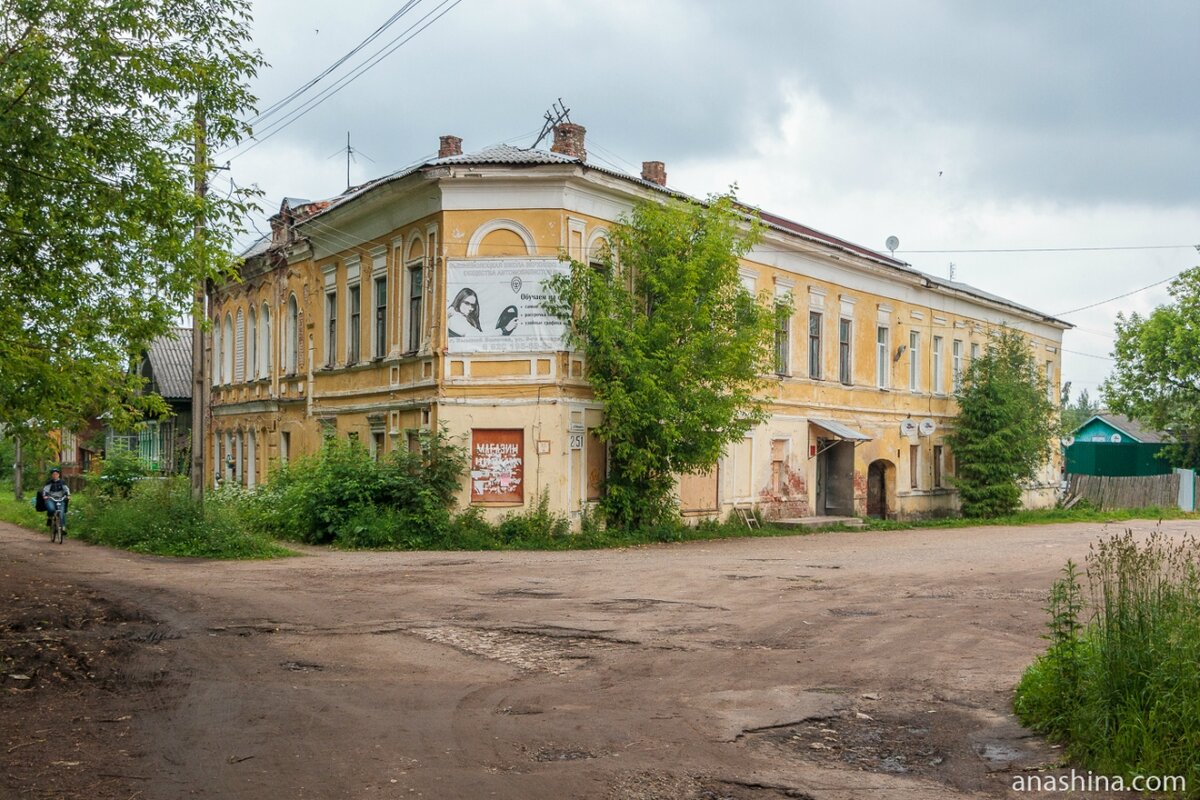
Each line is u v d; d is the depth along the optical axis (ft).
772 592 51.65
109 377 53.72
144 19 45.29
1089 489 171.73
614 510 87.35
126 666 34.04
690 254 85.61
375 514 81.92
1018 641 38.50
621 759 24.17
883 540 92.12
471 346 85.25
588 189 87.20
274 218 123.85
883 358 131.44
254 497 97.14
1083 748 24.29
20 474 159.43
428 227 88.79
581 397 86.38
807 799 21.83
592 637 39.17
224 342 140.15
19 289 46.55
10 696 30.07
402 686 31.24
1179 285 170.81
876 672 33.35
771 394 108.78
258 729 26.43
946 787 22.63
